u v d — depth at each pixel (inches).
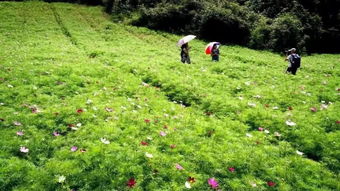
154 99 681.0
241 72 957.8
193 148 490.0
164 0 2402.8
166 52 1348.4
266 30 2055.9
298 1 2388.0
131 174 409.4
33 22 1988.2
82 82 735.7
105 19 2443.4
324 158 494.3
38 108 564.1
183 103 700.7
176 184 400.2
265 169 451.2
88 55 1131.3
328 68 1200.2
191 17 2206.0
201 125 571.2
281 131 567.2
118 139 490.6
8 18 2038.6
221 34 2060.8
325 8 2431.1
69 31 1770.4
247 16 2213.3
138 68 908.0
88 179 391.9
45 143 461.7
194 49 1605.6
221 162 458.6
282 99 705.6
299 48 1990.7
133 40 1689.2
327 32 2288.4
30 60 898.1
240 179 426.0
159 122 566.6
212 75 888.3
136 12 2388.0
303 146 525.3
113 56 1111.6
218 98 696.4
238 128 576.4
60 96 644.7
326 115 613.3
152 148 472.7
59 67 815.7
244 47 1959.9
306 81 874.1
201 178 416.8
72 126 514.0
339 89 795.4
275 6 2363.4
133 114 579.2
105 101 632.4
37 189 364.2
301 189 416.2
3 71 740.0
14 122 494.9
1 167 388.2
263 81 868.6
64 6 2832.2
